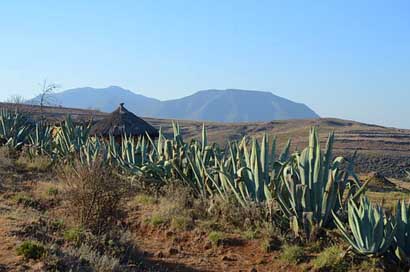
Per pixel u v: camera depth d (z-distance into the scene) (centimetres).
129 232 962
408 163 5088
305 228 909
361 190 941
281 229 955
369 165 4909
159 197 1219
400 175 4441
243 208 1025
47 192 1241
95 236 881
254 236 938
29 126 2303
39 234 854
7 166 1677
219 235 938
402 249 819
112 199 979
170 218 1034
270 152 1105
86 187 959
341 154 5397
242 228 988
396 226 812
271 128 9581
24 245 720
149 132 2317
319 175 940
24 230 852
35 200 1172
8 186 1358
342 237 873
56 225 927
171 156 1384
